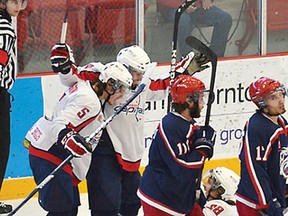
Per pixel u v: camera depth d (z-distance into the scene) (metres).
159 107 20.64
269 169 14.39
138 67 16.00
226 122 21.25
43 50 20.25
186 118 14.14
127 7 20.72
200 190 14.70
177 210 14.30
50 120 15.68
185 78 14.14
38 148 15.58
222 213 14.88
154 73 20.70
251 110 21.44
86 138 14.78
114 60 20.86
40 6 20.06
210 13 21.27
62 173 15.47
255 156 14.20
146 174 14.43
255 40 21.66
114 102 16.16
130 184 16.75
